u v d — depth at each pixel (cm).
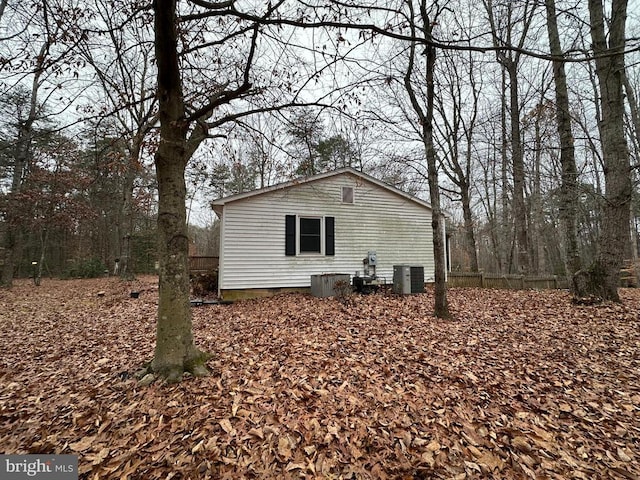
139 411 301
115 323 684
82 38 376
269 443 256
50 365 440
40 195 1406
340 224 1120
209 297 1057
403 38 305
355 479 223
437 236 676
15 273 1930
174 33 335
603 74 710
